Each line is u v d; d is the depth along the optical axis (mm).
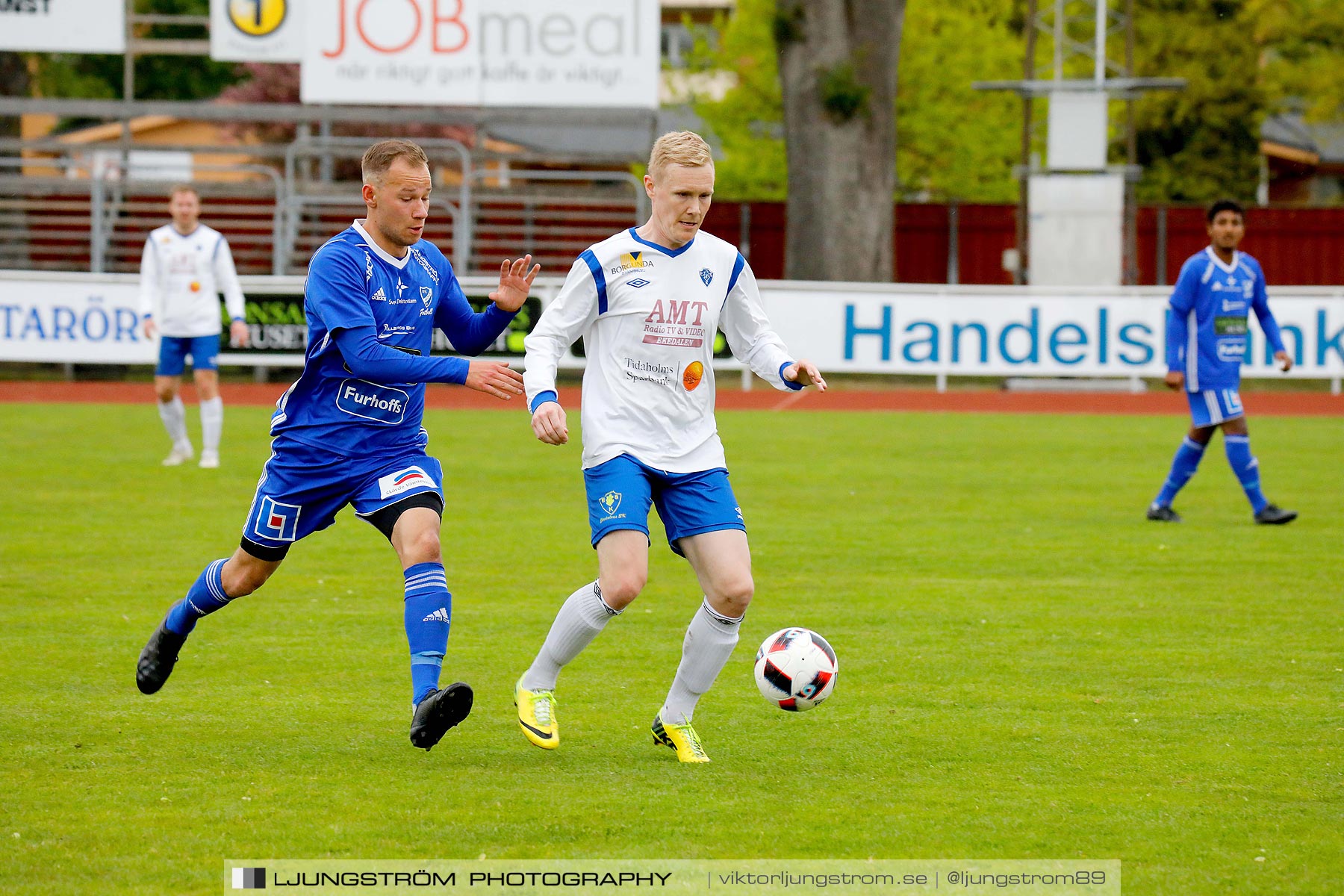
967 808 16141
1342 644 24312
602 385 18234
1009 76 136375
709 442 18375
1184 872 14219
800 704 18281
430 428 59750
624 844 14922
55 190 90750
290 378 82375
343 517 37656
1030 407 70562
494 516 37812
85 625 25234
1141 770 17578
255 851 14641
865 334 75250
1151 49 144000
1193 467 37219
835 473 46719
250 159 139875
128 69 91062
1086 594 28469
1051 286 83375
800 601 27734
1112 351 74438
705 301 18109
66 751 18094
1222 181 147125
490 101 84438
